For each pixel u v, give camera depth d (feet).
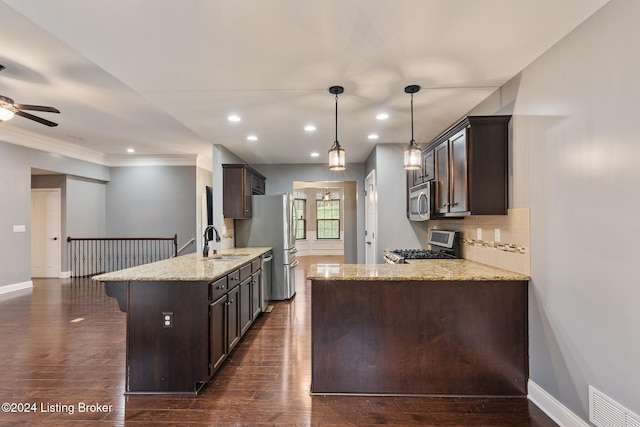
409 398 7.93
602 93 5.65
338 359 8.11
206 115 11.46
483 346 8.02
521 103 8.04
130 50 7.00
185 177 25.66
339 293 8.11
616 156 5.39
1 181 18.30
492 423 6.93
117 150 23.56
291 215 18.01
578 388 6.29
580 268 6.19
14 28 8.27
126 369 8.18
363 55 7.26
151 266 10.09
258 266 14.02
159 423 6.93
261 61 7.53
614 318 5.47
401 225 15.87
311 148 17.16
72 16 5.77
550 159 6.99
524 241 7.95
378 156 15.97
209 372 8.28
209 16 5.82
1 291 18.37
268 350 10.75
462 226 11.72
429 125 12.76
